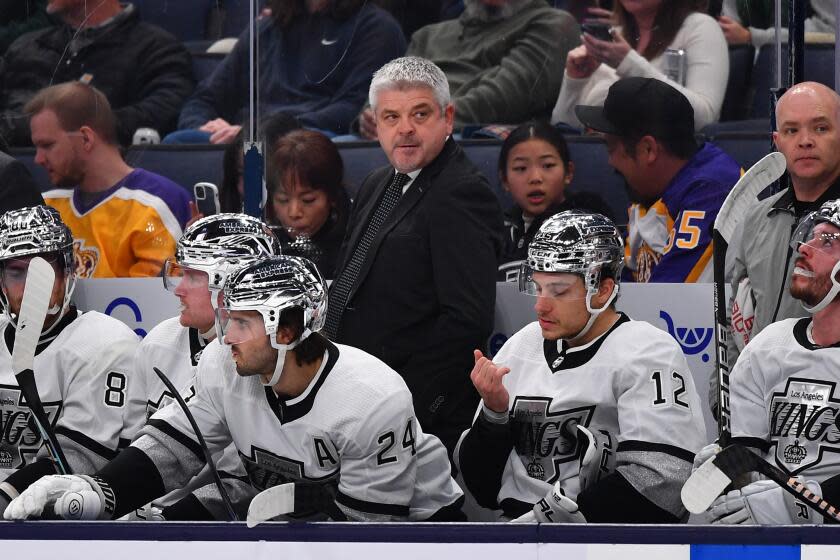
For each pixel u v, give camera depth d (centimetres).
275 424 984
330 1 1448
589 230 1024
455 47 1476
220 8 1454
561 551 830
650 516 966
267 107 1445
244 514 1083
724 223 959
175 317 1173
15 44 1496
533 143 1360
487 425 1041
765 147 1395
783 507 930
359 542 846
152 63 1462
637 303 1241
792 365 980
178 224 1434
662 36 1419
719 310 961
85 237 1445
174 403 1018
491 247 1180
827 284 955
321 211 1388
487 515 1162
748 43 1409
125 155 1455
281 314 934
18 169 1430
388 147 1203
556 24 1446
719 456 834
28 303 980
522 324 1259
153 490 988
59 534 865
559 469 1044
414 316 1180
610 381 1023
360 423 955
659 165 1345
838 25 1355
